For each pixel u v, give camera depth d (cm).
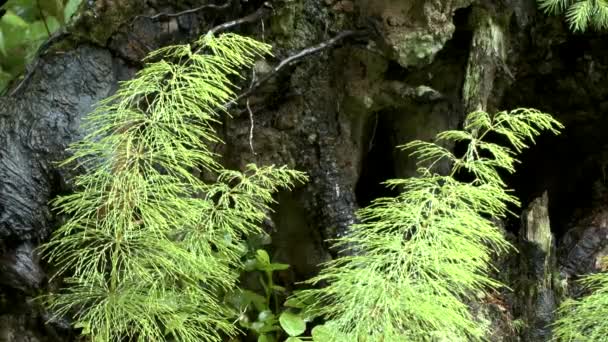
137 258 195
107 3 248
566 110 325
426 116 297
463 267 188
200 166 274
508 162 196
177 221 199
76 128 238
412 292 178
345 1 266
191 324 217
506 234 306
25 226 228
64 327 238
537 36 296
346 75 277
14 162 230
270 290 281
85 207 223
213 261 214
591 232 324
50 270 238
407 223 192
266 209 286
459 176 311
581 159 347
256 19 261
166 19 257
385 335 177
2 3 291
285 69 269
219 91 186
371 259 191
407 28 262
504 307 287
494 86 302
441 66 290
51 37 247
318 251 291
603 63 303
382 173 328
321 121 279
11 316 237
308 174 281
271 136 277
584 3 267
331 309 198
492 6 278
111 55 252
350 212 280
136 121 195
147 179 202
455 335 202
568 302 241
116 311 196
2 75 297
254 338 279
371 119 302
